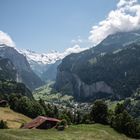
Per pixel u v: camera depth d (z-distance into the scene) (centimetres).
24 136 10162
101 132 12194
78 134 11344
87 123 14638
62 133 11212
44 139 9762
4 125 15725
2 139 8375
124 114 13538
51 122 14100
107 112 14700
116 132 13062
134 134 13162
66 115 18688
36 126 13888
